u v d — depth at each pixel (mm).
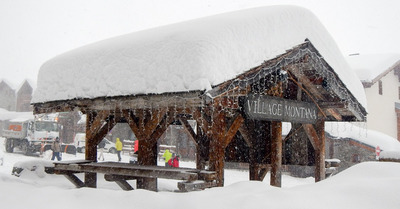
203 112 7551
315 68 8688
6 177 10797
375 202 4918
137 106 8109
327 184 5988
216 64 6578
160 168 7992
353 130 20859
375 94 28344
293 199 5129
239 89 6949
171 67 7051
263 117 8016
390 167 6254
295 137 11062
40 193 6152
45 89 10180
